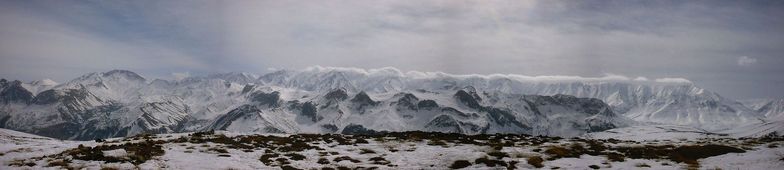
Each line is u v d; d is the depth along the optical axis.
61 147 51.44
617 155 46.19
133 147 46.38
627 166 39.72
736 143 59.00
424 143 60.47
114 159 40.25
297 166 42.34
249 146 52.81
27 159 42.12
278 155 47.38
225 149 49.81
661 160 42.84
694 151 45.84
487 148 53.72
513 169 39.81
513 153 48.72
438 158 46.62
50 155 44.19
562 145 57.22
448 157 46.19
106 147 46.69
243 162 43.69
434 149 53.75
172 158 43.12
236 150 49.88
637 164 40.25
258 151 50.16
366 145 57.88
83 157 40.66
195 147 50.25
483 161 42.44
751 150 47.66
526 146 56.28
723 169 37.06
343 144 58.84
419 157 47.81
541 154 47.72
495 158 45.03
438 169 41.41
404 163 44.44
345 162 44.28
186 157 44.09
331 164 43.53
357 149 54.06
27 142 60.09
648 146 54.28
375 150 53.31
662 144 59.25
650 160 42.91
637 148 51.94
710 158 43.03
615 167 39.47
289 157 46.59
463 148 54.47
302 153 49.69
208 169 39.81
